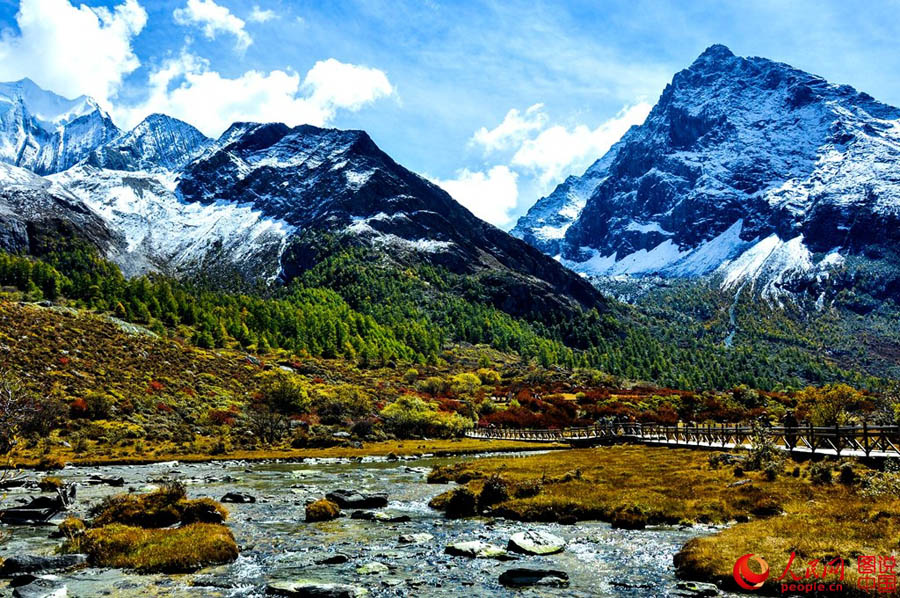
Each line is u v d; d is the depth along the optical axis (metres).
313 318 189.88
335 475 48.72
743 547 19.62
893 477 26.06
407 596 16.98
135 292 175.38
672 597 16.66
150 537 22.27
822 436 38.25
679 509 28.06
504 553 21.66
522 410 118.06
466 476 43.00
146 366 98.94
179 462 58.16
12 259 174.62
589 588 17.59
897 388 51.97
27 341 88.12
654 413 112.94
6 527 26.42
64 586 17.39
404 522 28.58
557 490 34.28
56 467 50.62
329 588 17.09
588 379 173.88
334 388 113.62
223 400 95.06
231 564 20.55
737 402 131.12
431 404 110.56
